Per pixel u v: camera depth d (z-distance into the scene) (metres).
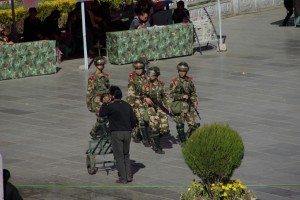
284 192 34.16
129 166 35.94
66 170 37.78
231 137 29.09
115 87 35.69
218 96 51.47
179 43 64.62
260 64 61.53
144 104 40.78
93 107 41.50
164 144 41.84
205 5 87.31
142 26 63.75
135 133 41.91
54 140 42.69
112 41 61.66
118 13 71.56
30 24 63.66
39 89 54.78
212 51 67.44
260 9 94.44
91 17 66.31
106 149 37.00
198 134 29.28
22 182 36.16
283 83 54.69
